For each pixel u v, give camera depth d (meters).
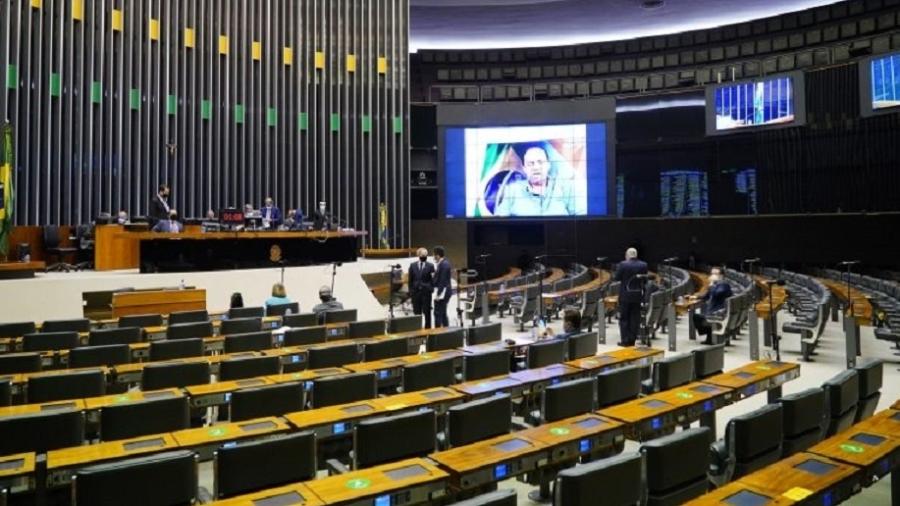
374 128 21.72
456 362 6.73
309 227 14.73
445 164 23.39
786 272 17.25
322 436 4.20
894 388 7.70
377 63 21.73
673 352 10.19
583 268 19.23
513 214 23.00
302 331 7.75
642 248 21.91
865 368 5.11
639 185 23.52
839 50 20.50
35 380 5.18
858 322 9.07
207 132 18.73
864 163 19.17
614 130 22.33
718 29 23.75
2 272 11.04
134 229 12.84
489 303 13.56
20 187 15.63
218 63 18.95
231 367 5.89
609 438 4.00
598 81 24.94
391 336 7.66
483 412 4.21
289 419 4.25
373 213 21.62
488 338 7.95
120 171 17.09
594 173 22.48
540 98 25.31
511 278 18.48
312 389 5.02
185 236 12.06
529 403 5.71
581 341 6.99
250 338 7.30
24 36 15.87
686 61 24.27
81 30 16.62
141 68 17.59
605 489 3.08
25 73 15.80
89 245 14.50
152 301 10.55
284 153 20.09
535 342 7.06
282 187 20.03
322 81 20.86
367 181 21.61
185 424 4.53
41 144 16.00
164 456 3.16
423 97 26.47
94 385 5.38
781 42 22.41
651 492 3.41
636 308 10.27
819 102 19.62
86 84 16.75
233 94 19.23
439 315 11.19
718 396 4.79
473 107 23.23
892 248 17.97
